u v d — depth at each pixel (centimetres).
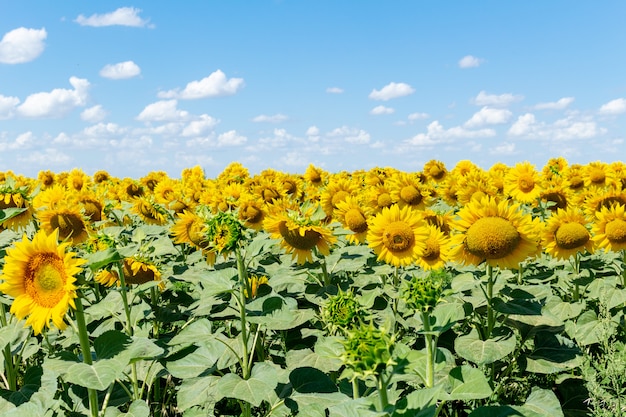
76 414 480
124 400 500
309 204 622
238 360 461
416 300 329
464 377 330
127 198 1216
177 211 1036
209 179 1648
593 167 1346
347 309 338
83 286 350
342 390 413
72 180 1426
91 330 558
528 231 507
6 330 473
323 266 617
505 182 1055
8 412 384
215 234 440
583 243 680
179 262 803
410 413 268
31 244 353
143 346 371
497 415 317
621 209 663
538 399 427
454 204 1274
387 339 278
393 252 625
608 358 475
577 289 683
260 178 1377
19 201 669
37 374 490
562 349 516
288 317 429
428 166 1612
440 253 612
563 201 996
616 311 646
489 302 504
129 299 526
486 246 504
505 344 470
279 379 472
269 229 611
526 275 729
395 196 1106
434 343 342
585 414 525
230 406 562
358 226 735
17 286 354
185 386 478
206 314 556
